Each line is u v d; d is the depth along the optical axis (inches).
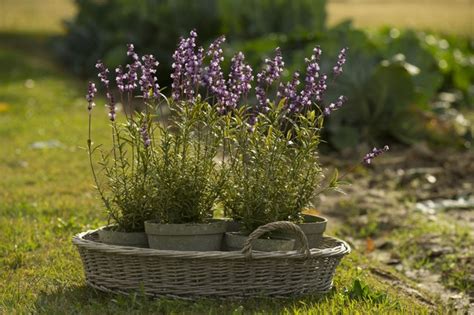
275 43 651.5
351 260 306.0
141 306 222.5
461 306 273.1
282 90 261.6
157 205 242.5
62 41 950.4
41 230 320.8
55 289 246.1
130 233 245.1
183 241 236.5
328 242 262.5
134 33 851.4
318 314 220.4
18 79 853.8
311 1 815.1
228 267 228.8
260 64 617.6
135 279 232.1
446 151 555.2
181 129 243.9
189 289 229.5
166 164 241.8
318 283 241.3
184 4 837.2
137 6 887.7
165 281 229.8
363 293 245.6
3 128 605.9
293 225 229.0
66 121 641.0
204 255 225.0
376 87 571.2
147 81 244.7
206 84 251.9
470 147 575.5
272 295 233.3
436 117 584.7
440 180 470.6
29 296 238.7
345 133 566.3
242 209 243.9
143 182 246.2
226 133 247.6
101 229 251.4
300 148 247.3
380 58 633.6
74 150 526.0
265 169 243.0
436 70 738.8
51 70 914.7
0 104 701.9
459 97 755.4
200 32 832.3
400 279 297.7
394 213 394.6
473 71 760.3
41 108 705.6
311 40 649.6
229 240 241.0
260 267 230.7
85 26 919.0
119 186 249.4
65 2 1573.6
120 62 810.8
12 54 970.1
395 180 466.6
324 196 430.6
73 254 287.0
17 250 291.7
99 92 800.3
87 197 386.6
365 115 577.6
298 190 246.1
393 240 353.7
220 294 230.1
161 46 831.1
